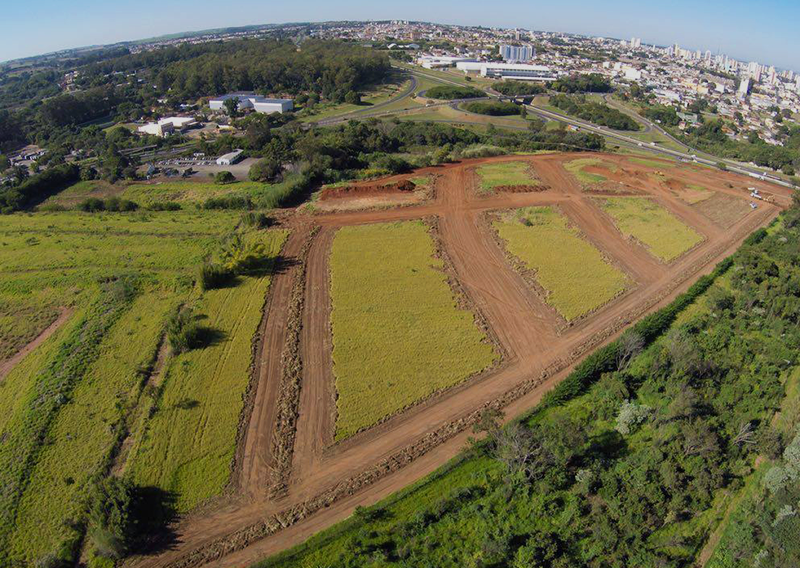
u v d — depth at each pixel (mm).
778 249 82312
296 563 35531
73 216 96562
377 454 44625
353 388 52250
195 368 54531
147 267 75250
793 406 51188
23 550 36281
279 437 46062
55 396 49875
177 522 38562
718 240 90938
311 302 67562
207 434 46156
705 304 69562
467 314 65500
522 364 57000
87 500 38938
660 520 39406
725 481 43062
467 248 83000
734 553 37844
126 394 50906
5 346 59375
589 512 39438
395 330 61812
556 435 41625
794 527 37094
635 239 88812
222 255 74500
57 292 69562
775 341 61594
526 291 71562
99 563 35844
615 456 44938
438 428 47562
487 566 35281
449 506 39219
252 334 60344
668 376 53688
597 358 53906
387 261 78125
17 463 42688
